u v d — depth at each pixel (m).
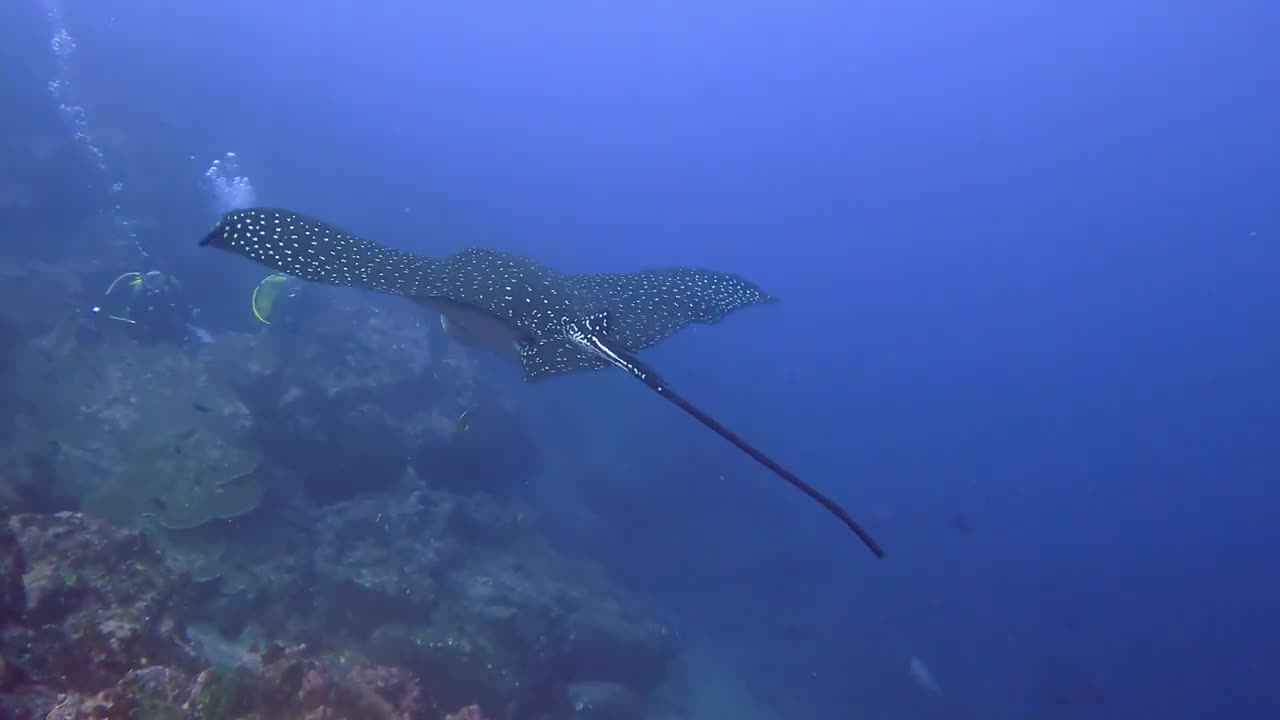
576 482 20.98
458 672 8.97
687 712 13.98
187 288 18.34
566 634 12.33
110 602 4.98
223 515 8.82
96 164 22.28
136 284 13.95
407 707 5.50
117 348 12.62
